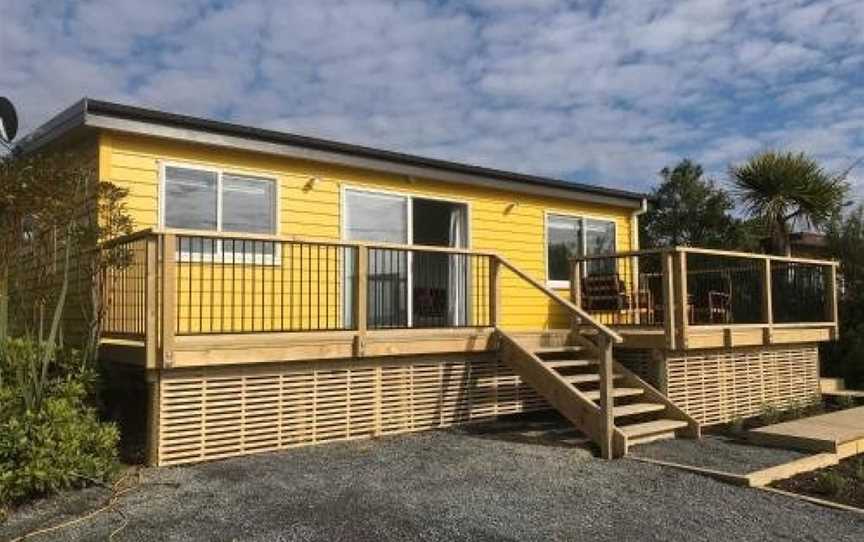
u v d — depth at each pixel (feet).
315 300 34.30
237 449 25.79
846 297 50.62
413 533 18.19
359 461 25.14
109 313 28.30
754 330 36.99
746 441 30.55
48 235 27.37
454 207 40.96
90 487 21.44
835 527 19.93
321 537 17.70
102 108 28.45
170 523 18.47
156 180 30.40
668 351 33.35
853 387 46.39
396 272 37.37
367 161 35.96
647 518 20.11
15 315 27.96
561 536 18.43
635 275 47.75
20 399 21.86
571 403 28.96
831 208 52.85
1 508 19.12
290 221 33.94
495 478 23.45
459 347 31.48
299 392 27.43
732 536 18.97
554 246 44.96
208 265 31.12
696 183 91.30
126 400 27.63
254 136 32.22
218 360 24.99
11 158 25.26
